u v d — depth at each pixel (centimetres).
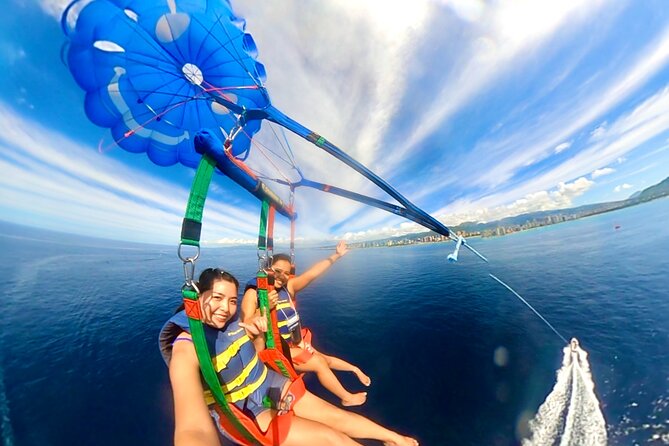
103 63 494
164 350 262
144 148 605
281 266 551
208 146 229
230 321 332
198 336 216
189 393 229
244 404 315
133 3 457
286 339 541
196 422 217
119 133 563
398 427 481
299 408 374
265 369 363
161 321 810
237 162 268
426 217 516
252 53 595
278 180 586
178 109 603
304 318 926
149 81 541
